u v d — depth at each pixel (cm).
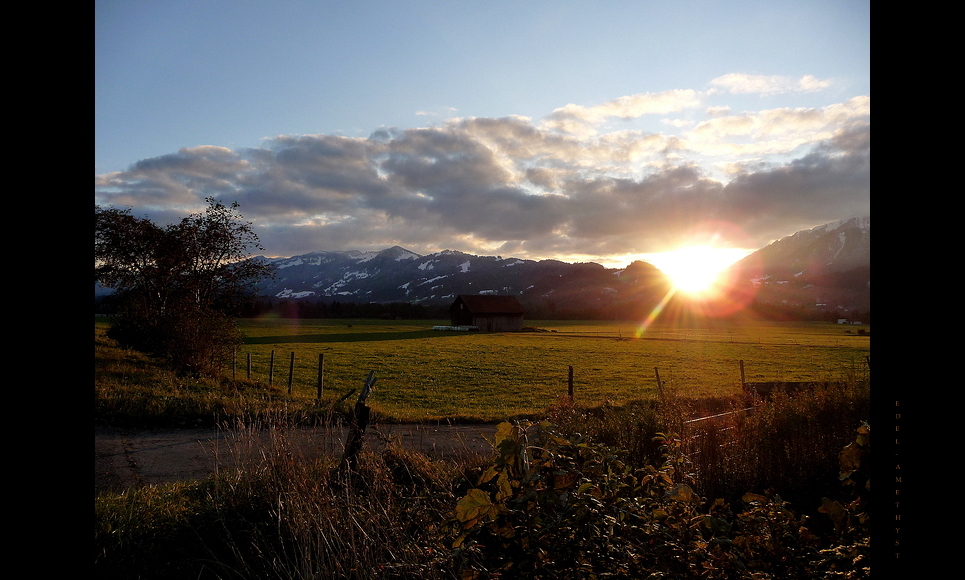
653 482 402
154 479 845
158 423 1258
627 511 346
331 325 10350
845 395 896
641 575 323
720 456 720
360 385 2623
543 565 317
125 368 1973
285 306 14312
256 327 9400
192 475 870
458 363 3966
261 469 625
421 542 457
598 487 343
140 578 459
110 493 674
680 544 336
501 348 5544
